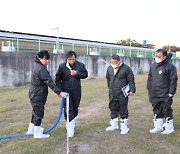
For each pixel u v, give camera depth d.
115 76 4.64
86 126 5.21
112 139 4.39
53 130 4.93
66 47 19.67
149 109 6.82
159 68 4.54
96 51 20.95
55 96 9.42
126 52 24.80
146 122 5.50
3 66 13.34
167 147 4.00
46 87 4.36
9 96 9.88
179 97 8.64
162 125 4.86
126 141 4.28
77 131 4.86
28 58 14.51
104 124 5.33
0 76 13.21
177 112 6.30
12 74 13.76
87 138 4.46
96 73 19.45
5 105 7.86
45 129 5.08
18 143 4.21
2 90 12.42
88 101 8.25
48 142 4.23
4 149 4.02
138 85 12.62
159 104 4.67
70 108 4.55
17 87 13.55
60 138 4.44
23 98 9.14
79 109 6.98
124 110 4.67
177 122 5.34
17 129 5.09
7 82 13.53
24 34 21.30
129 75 4.60
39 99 4.31
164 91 4.52
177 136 4.45
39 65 4.27
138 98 8.58
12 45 15.71
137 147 4.02
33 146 4.07
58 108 7.18
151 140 4.31
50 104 7.79
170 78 4.45
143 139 4.35
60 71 4.56
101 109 6.97
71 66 4.55
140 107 7.07
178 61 31.88
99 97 9.03
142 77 17.73
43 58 4.26
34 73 4.24
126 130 4.70
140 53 26.58
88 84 13.92
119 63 4.62
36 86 4.28
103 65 20.05
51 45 18.53
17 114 6.59
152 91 4.68
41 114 4.43
